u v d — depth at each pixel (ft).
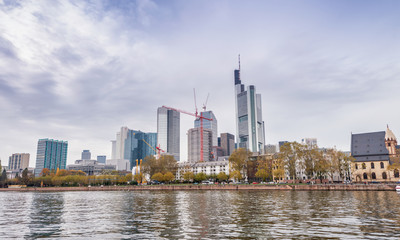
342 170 517.14
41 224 127.13
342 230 100.89
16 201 291.17
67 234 102.73
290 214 143.74
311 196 274.57
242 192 385.29
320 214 142.31
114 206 209.26
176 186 526.16
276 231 100.48
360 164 592.19
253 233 97.91
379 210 155.53
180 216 144.46
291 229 103.60
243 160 586.04
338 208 167.02
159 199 275.18
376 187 365.81
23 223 131.34
